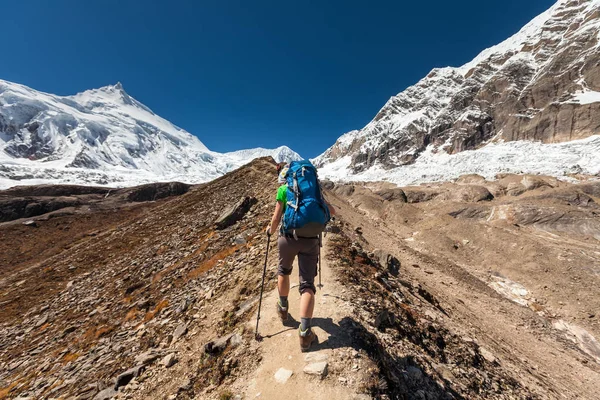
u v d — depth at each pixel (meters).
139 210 67.50
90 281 18.16
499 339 13.47
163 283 13.02
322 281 6.87
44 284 20.39
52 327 13.38
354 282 7.23
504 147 181.75
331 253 8.74
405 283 12.11
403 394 4.31
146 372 6.45
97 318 12.36
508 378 7.35
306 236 4.38
